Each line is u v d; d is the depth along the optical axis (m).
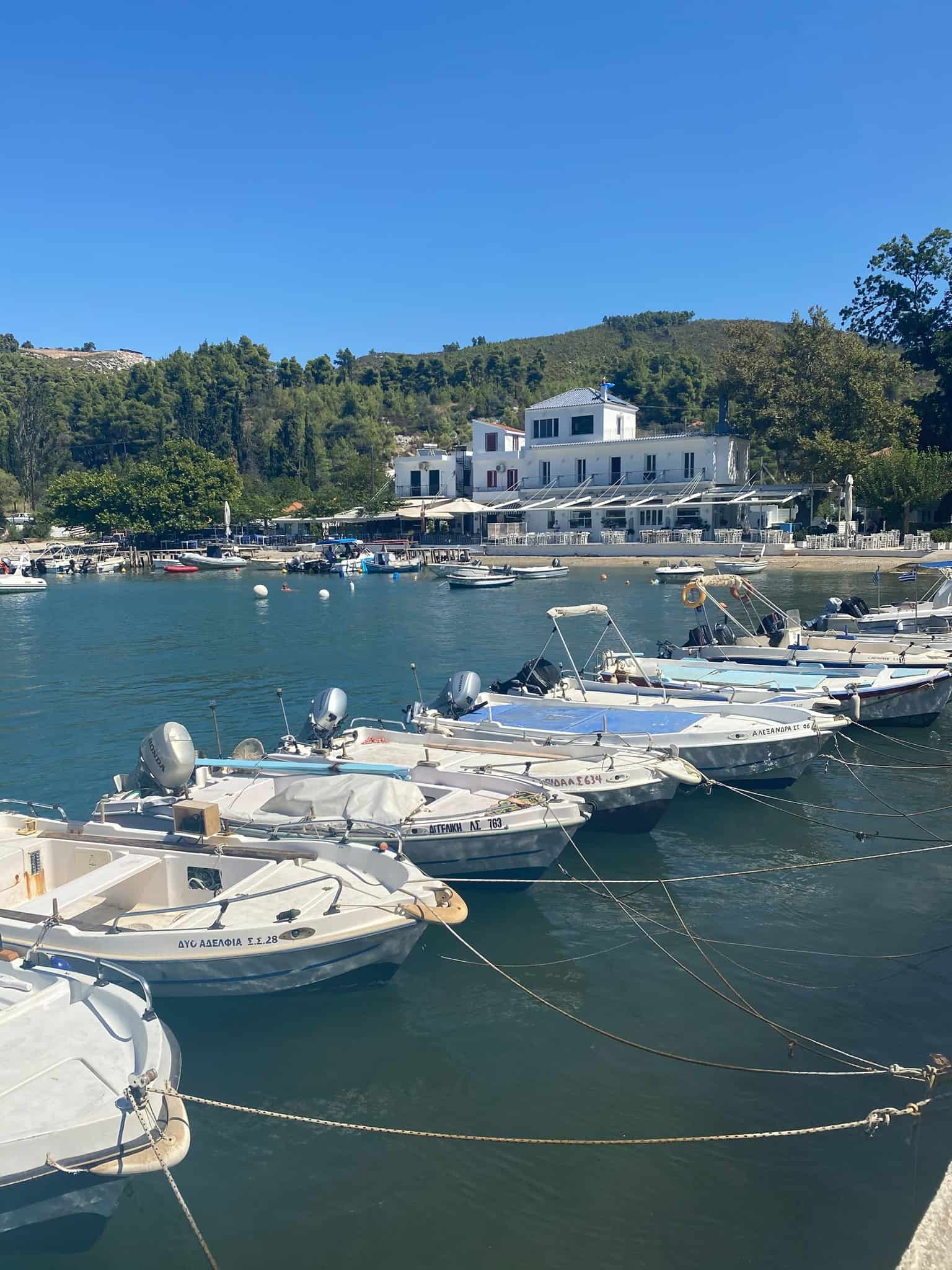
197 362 159.88
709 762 16.78
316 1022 10.23
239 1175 7.96
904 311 82.44
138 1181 7.93
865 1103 8.72
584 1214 7.44
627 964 11.55
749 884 13.95
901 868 14.45
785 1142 8.23
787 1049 9.63
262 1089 9.09
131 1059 7.54
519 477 90.25
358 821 12.49
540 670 20.92
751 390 77.50
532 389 164.00
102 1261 7.11
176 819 12.29
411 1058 9.56
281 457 135.38
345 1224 7.39
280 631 43.97
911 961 11.44
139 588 73.81
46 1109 6.91
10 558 95.19
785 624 26.00
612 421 86.44
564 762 15.68
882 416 71.56
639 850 15.21
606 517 83.69
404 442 149.88
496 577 63.16
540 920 12.87
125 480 108.19
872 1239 7.11
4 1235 6.83
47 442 146.50
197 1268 7.02
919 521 76.75
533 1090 9.01
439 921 9.86
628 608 48.28
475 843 12.77
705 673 22.75
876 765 19.86
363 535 102.06
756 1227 7.26
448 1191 7.72
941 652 24.41
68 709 26.70
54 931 9.84
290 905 10.26
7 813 13.15
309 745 16.75
